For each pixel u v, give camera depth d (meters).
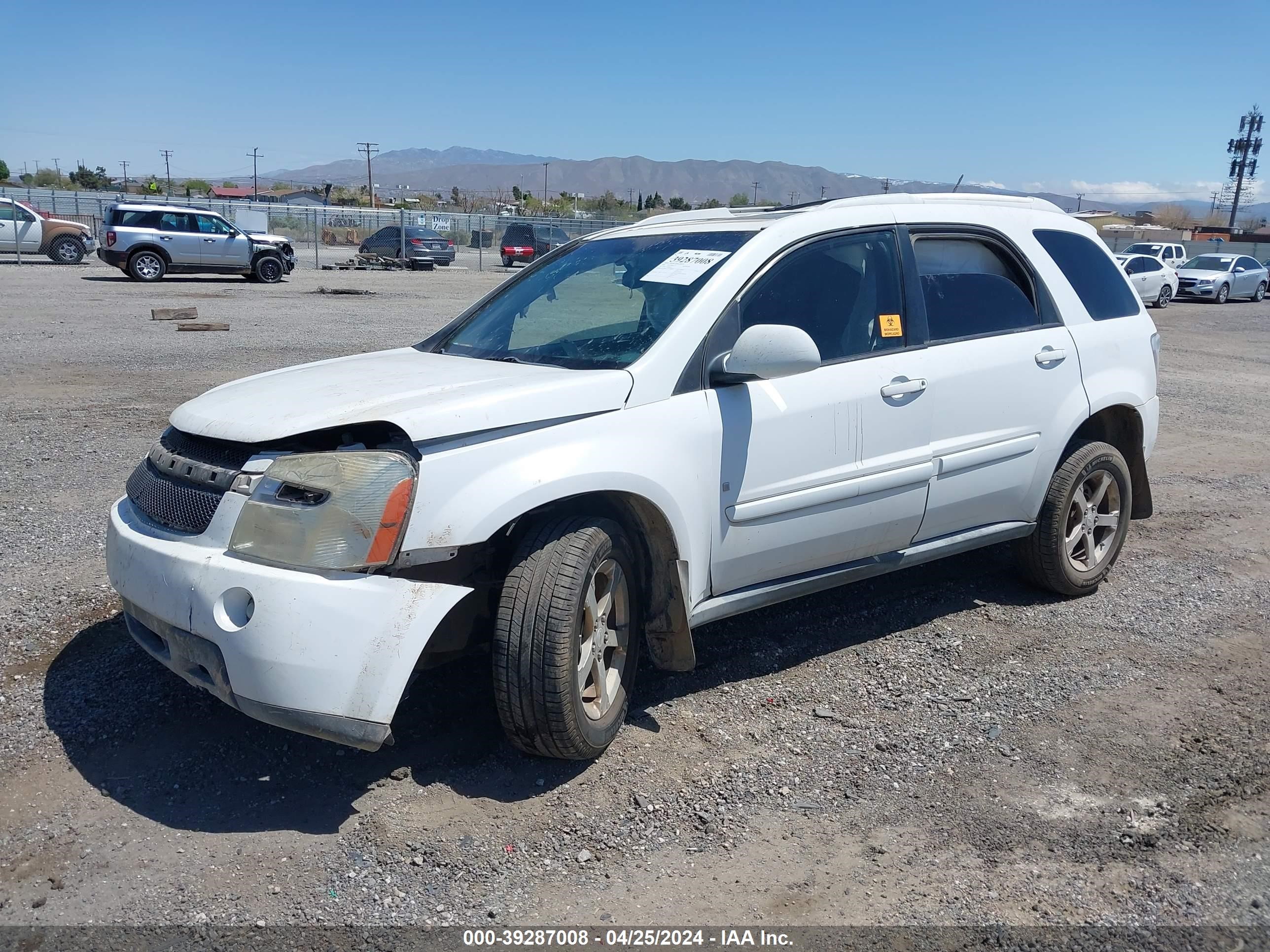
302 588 3.04
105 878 2.91
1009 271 5.04
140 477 3.68
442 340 4.63
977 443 4.66
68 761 3.48
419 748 3.66
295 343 14.13
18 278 25.14
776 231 4.18
